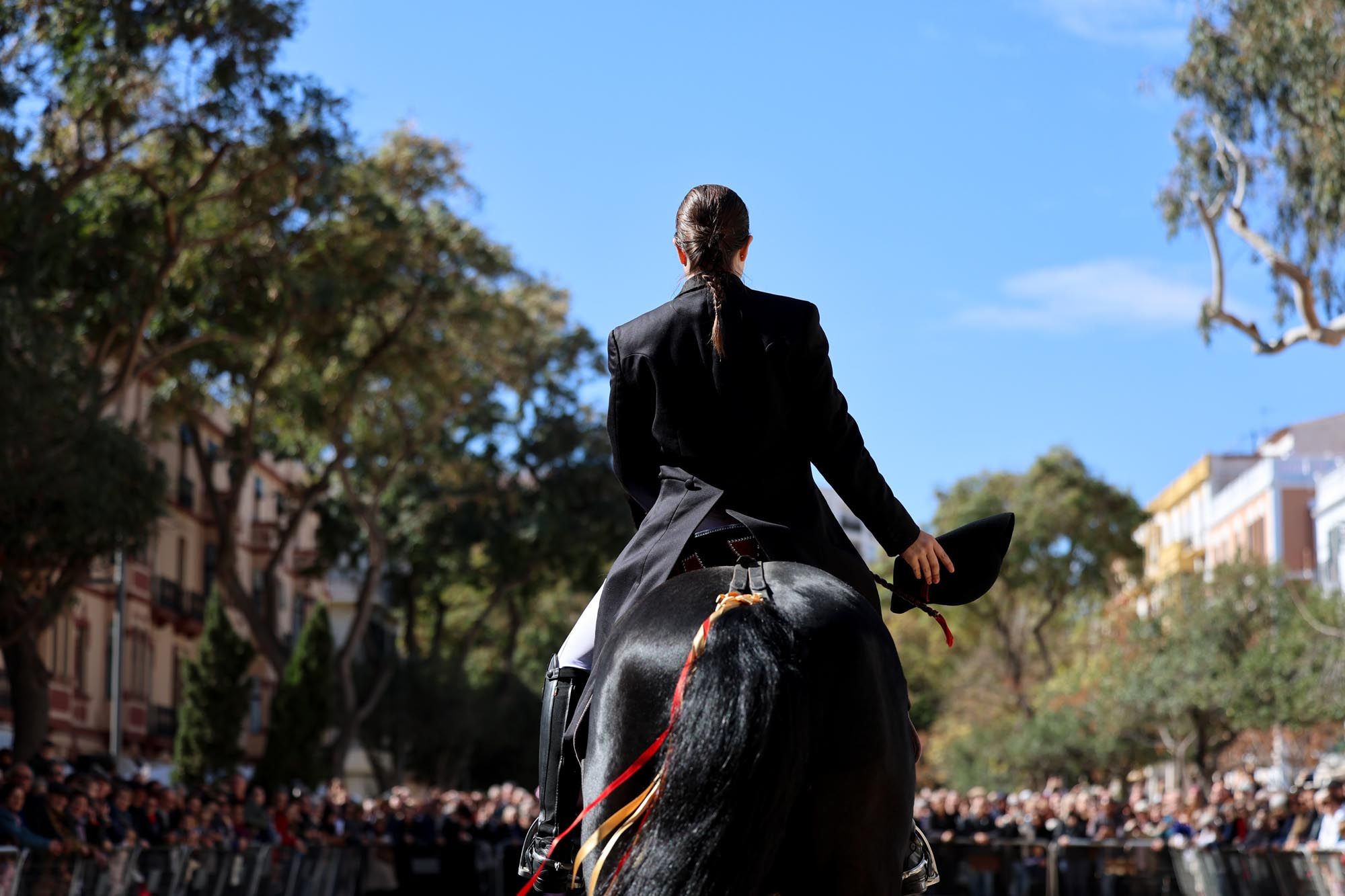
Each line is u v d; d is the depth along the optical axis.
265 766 35.75
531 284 34.69
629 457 4.07
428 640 63.22
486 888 26.73
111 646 43.34
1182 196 21.09
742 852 2.93
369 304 29.53
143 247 24.56
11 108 21.42
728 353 3.86
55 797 14.88
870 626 3.44
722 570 3.65
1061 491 57.97
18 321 19.75
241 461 32.66
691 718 3.03
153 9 22.48
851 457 3.89
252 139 24.73
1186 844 22.95
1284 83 20.14
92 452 20.28
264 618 35.44
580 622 4.16
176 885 16.22
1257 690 39.59
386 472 37.06
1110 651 47.28
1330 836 18.75
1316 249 20.58
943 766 64.50
